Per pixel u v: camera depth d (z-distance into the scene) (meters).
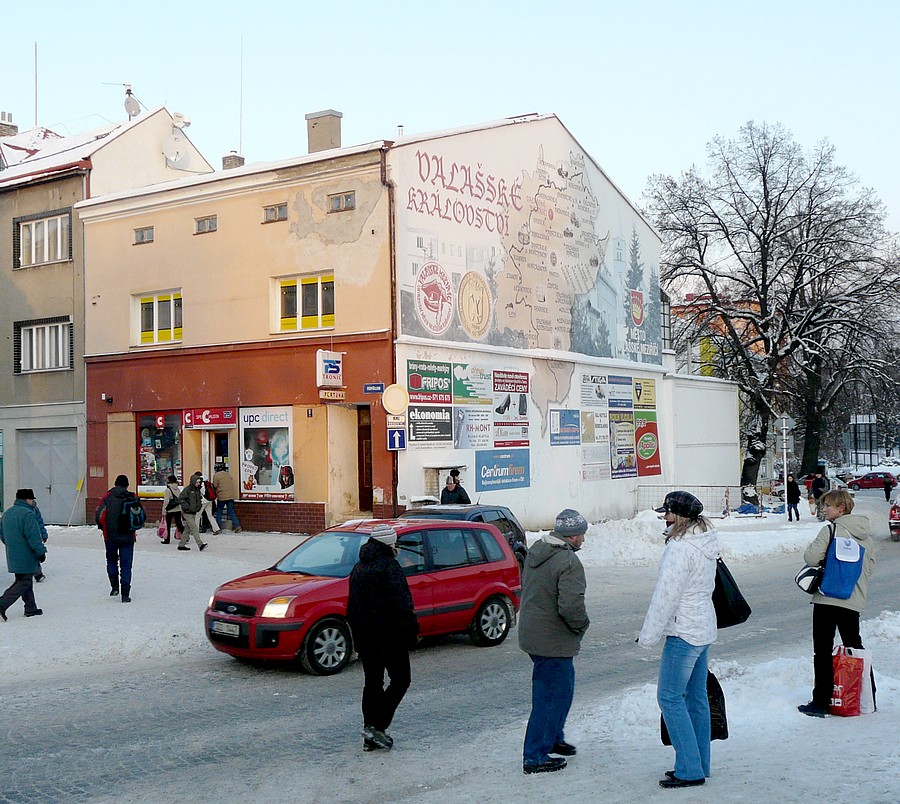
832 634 7.94
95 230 28.33
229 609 10.89
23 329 30.16
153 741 8.10
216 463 26.14
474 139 26.28
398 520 12.54
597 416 31.38
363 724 8.45
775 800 5.85
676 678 6.30
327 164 24.09
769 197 43.06
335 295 24.02
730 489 35.69
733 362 43.50
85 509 28.31
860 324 41.62
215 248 25.94
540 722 6.85
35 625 13.08
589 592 16.98
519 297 27.91
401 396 22.66
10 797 6.74
